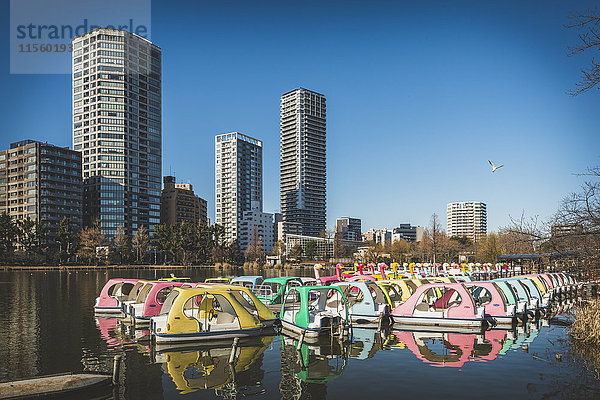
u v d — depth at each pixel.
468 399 10.31
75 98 148.12
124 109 145.88
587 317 17.59
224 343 16.91
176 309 16.91
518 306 21.52
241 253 176.38
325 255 137.50
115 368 11.46
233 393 10.98
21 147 120.62
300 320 18.39
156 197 153.38
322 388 11.29
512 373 12.36
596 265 17.91
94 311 25.78
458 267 42.41
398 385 11.44
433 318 20.31
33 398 10.23
